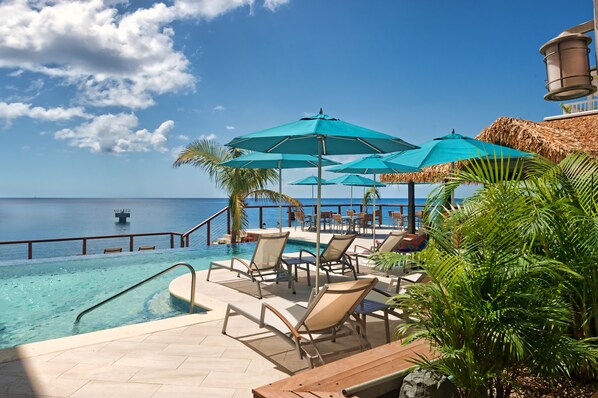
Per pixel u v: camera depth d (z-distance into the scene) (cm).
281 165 872
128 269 893
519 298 203
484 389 203
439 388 194
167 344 387
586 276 240
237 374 322
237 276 739
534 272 207
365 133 436
